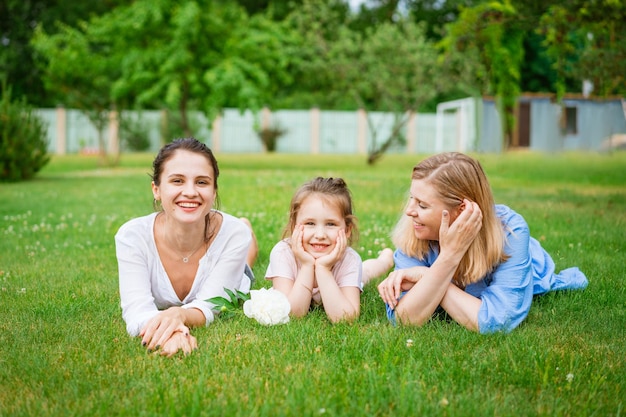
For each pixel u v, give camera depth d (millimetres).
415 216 2881
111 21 17328
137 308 2783
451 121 26203
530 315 3068
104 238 5391
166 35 17266
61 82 17641
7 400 2057
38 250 4855
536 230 5438
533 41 18734
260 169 15781
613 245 4793
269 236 5168
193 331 2750
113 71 18078
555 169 12969
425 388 2119
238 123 29188
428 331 2734
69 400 2029
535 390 2137
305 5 18078
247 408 1945
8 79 28531
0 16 29141
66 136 27219
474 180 2807
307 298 3023
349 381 2133
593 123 15586
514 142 17453
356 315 2951
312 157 23703
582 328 2852
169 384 2139
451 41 10344
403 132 29375
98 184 11102
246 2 32375
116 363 2369
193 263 3016
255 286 3584
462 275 2951
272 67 18250
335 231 3074
